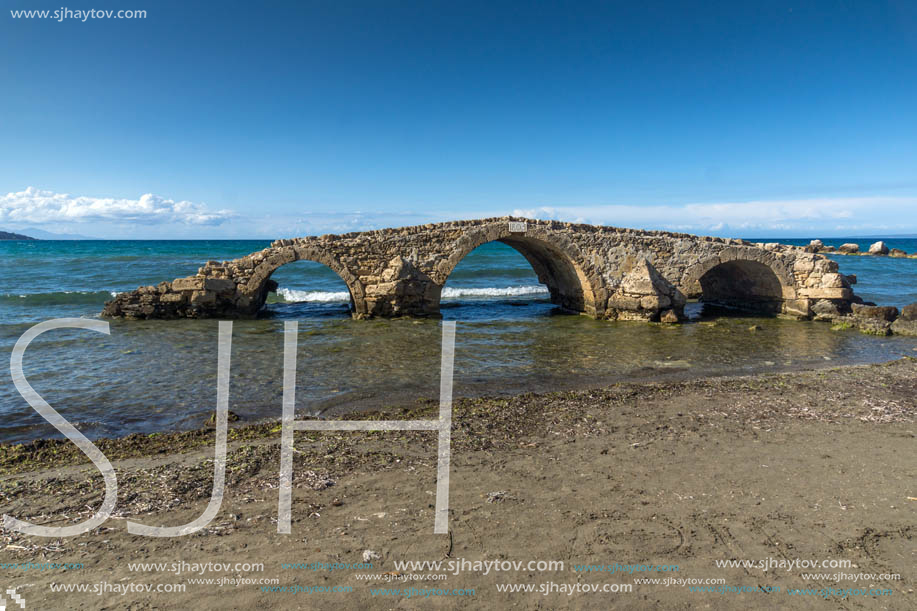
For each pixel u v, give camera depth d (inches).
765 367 497.7
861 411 342.3
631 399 374.0
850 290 796.6
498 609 147.2
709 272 978.7
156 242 4281.5
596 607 148.1
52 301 970.1
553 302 991.0
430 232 764.6
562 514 201.6
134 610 146.0
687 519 197.6
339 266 748.0
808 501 211.9
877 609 147.6
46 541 183.6
